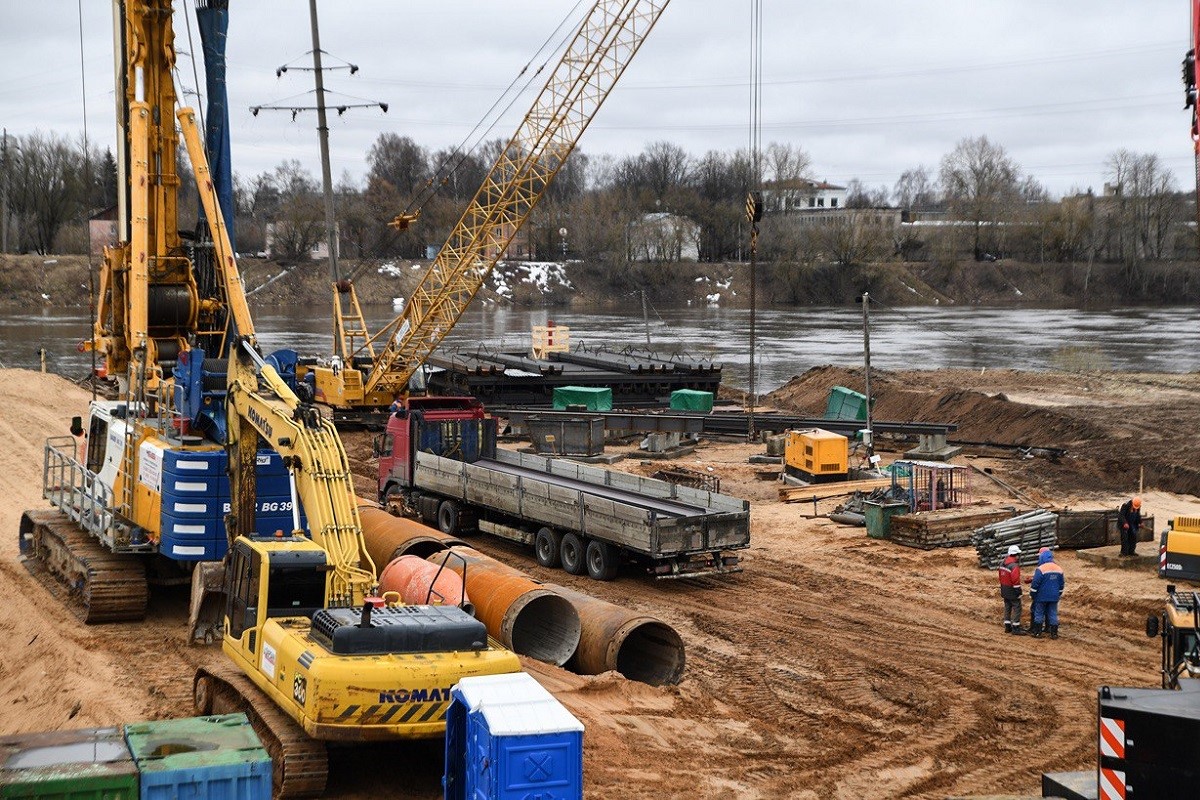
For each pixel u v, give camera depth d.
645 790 14.40
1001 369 77.00
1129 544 27.34
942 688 18.92
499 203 47.53
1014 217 179.25
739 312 146.00
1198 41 19.38
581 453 42.50
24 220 161.50
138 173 23.94
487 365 54.59
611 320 132.88
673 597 24.59
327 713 12.84
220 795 10.97
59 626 21.03
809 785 14.87
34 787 10.35
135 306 23.77
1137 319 128.88
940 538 29.33
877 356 90.00
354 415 49.72
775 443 41.41
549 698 12.20
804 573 26.84
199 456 20.03
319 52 59.25
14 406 45.38
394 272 157.00
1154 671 19.89
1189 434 44.97
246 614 15.49
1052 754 16.08
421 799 14.00
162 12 24.91
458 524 30.22
